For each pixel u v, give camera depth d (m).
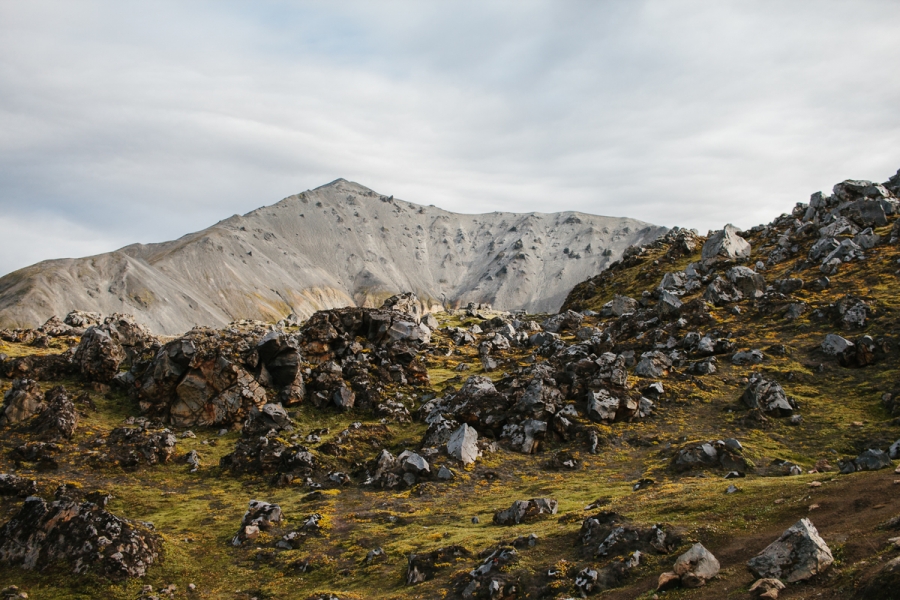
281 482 67.38
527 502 48.94
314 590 41.00
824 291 105.56
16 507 56.12
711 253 148.25
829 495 34.28
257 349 93.62
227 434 84.00
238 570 45.41
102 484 65.00
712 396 80.25
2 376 90.31
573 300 199.62
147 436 75.56
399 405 91.69
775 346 90.31
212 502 61.94
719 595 26.94
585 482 60.81
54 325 126.50
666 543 33.59
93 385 91.38
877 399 71.06
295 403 91.75
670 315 113.69
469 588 34.44
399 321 111.44
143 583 42.19
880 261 109.31
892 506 30.05
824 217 140.62
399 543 46.66
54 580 41.66
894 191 146.12
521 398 80.31
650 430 74.38
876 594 22.09
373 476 68.31
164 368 88.56
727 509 37.28
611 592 30.69
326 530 51.69
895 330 83.94
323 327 105.69
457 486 63.34
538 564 35.78
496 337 135.12
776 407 72.31
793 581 26.03
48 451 69.69
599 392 79.50
